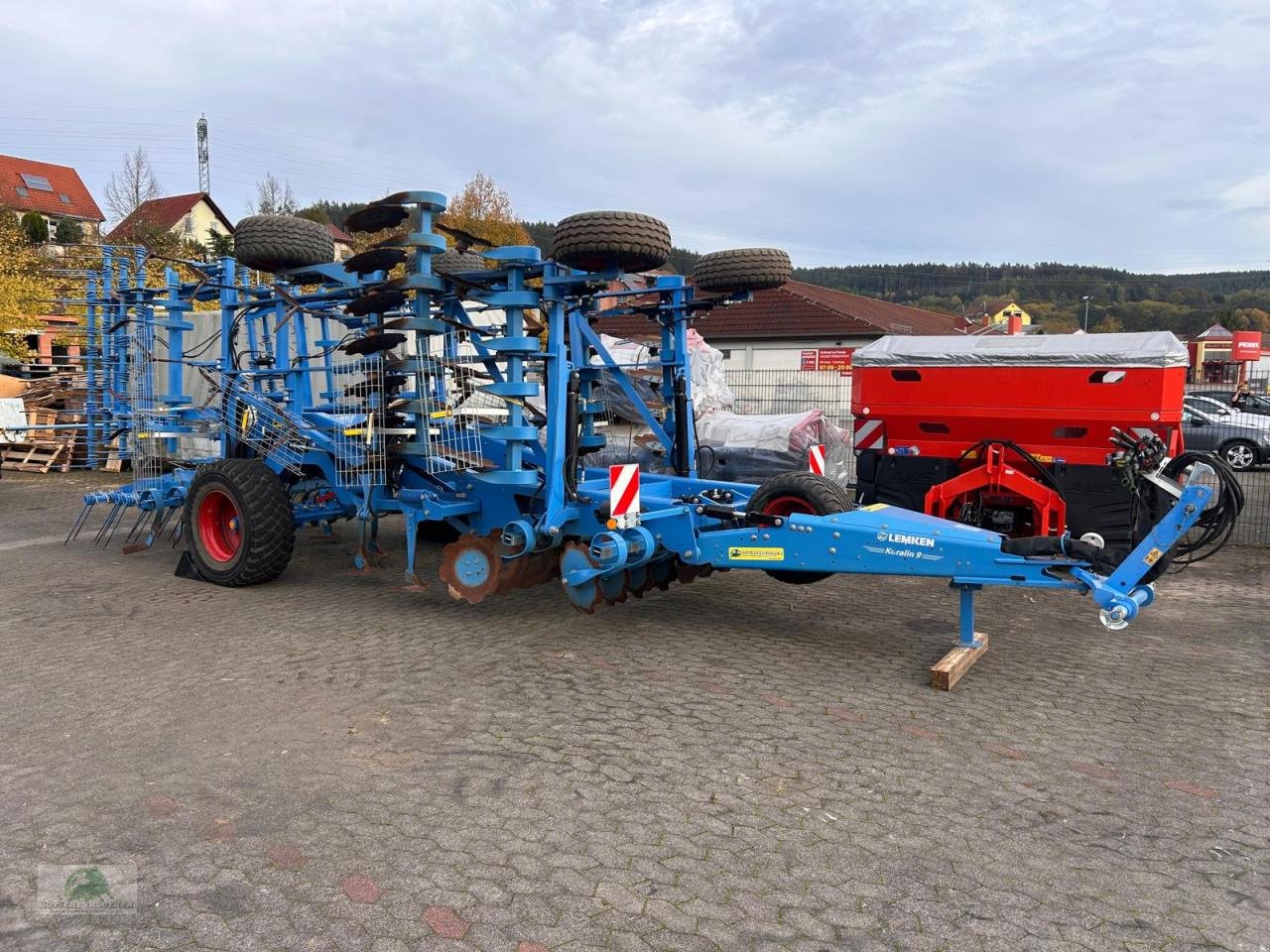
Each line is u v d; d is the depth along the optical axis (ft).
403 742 13.64
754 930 9.09
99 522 35.55
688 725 14.48
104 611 21.52
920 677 17.06
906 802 11.94
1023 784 12.55
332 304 25.05
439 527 30.53
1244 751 13.83
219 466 23.77
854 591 24.14
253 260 23.09
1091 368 25.67
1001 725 14.74
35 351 73.20
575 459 20.57
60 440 51.11
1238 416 64.08
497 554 19.89
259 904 9.40
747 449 35.35
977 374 27.45
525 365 21.24
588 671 17.11
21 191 175.01
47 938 8.83
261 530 23.22
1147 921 9.36
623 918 9.26
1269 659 18.58
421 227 19.71
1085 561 15.61
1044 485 26.94
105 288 31.78
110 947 8.71
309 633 19.63
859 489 30.63
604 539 18.25
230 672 16.83
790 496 20.36
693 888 9.84
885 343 29.71
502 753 13.29
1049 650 19.16
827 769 12.93
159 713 14.74
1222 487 17.99
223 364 26.32
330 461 23.71
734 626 20.54
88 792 11.87
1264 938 9.09
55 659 17.61
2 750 13.25
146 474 29.07
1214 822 11.55
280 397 25.72
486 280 20.59
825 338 96.12
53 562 27.55
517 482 20.08
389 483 22.84
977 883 10.05
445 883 9.85
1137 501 19.10
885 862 10.45
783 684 16.53
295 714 14.73
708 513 19.69
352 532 33.12
